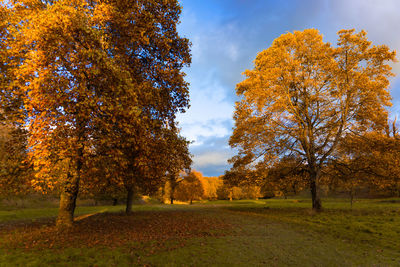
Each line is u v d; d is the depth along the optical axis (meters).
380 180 20.53
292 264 8.60
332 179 24.53
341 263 8.92
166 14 14.81
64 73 10.03
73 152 9.80
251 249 10.00
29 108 9.35
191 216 19.36
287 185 24.86
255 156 22.92
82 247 8.96
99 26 11.38
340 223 16.02
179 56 15.88
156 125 12.84
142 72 14.11
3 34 12.20
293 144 23.41
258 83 20.98
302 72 22.55
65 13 9.62
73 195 12.92
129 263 7.80
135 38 12.09
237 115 23.77
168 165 16.02
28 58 11.04
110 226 13.55
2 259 7.50
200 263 8.14
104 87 10.48
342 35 21.28
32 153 9.59
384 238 12.37
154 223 15.20
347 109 21.94
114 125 10.95
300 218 18.59
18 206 26.64
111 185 17.25
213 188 90.50
